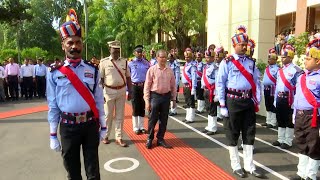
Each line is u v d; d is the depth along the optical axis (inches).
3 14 947.3
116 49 275.1
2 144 295.1
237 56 212.2
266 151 264.4
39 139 310.3
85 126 159.0
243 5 514.9
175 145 282.4
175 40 1250.0
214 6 595.8
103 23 1491.1
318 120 191.9
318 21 772.6
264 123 359.9
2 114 452.4
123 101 282.5
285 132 275.0
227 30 550.6
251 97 210.5
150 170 225.6
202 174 216.2
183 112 439.5
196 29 1087.6
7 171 228.4
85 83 158.2
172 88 279.3
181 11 1055.6
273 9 492.7
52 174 221.9
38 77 642.2
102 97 169.5
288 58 269.3
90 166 161.9
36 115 442.3
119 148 274.7
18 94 637.9
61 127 159.9
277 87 274.7
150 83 269.1
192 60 373.7
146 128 340.2
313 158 195.0
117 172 223.1
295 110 204.8
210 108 316.8
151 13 1082.7
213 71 311.7
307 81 195.2
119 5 1344.7
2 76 594.9
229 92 212.5
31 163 243.6
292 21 862.5
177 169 226.2
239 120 213.5
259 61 447.8
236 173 214.1
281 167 227.8
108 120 283.0
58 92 157.6
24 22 1865.2
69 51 157.2
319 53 188.9
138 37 1195.9
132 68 313.1
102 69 276.4
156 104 268.8
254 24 496.7
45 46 1897.1
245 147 216.5
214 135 315.0
